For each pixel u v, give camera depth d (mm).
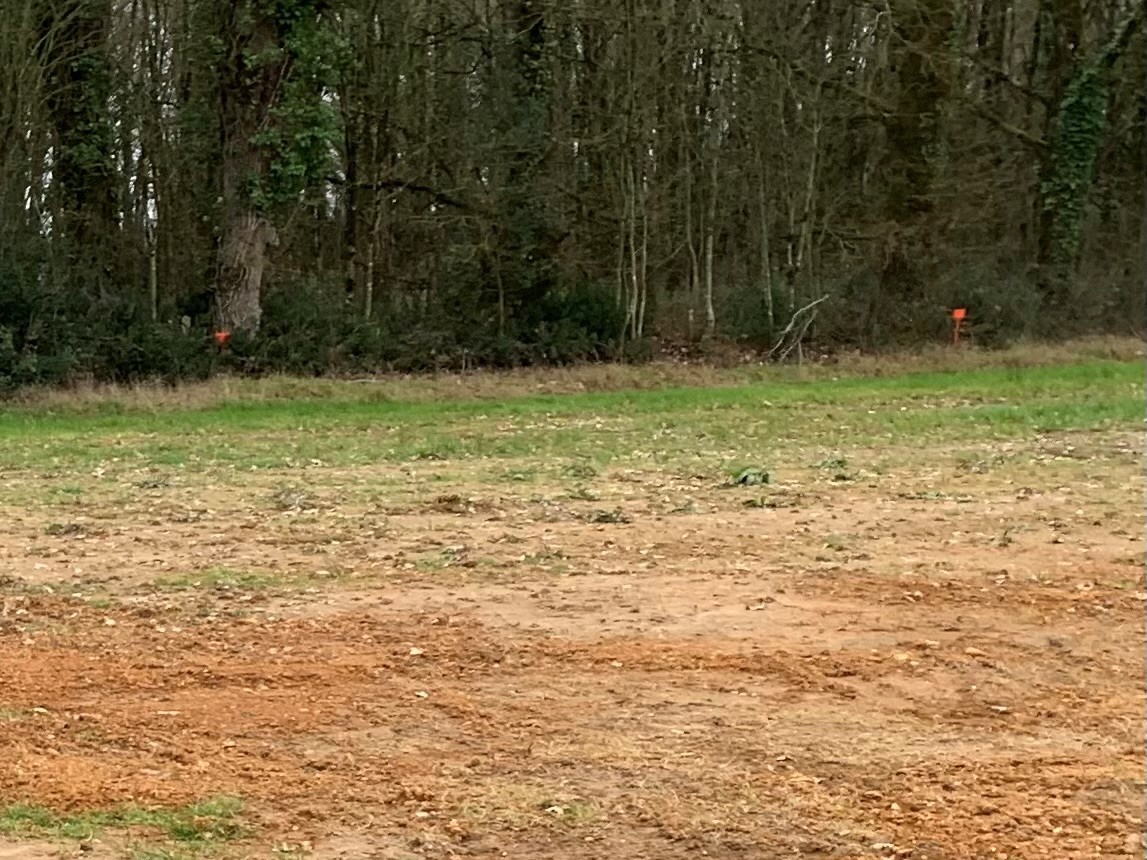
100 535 11148
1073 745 6258
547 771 5859
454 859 5000
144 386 23875
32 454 16781
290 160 26188
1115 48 34000
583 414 21203
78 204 28609
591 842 5152
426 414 21438
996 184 35812
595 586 9195
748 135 31953
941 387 24469
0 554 10383
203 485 14023
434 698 6832
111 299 25984
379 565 9914
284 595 9008
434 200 30656
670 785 5707
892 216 32906
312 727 6402
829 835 5215
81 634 8039
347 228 32094
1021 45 39375
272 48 25656
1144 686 7137
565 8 29031
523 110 29672
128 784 5641
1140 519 11555
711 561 9969
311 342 26766
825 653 7617
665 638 7914
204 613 8547
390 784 5699
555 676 7203
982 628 8164
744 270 34219
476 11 31062
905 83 32688
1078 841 5168
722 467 15070
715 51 30578
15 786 5594
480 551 10359
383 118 30094
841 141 34625
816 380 26516
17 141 26250
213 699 6812
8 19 26219
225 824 5262
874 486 13516
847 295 31812
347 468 15375
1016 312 32188
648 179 30484
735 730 6398
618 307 29547
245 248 26703
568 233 30094
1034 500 12578
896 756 6094
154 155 29531
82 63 28000
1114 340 31719
